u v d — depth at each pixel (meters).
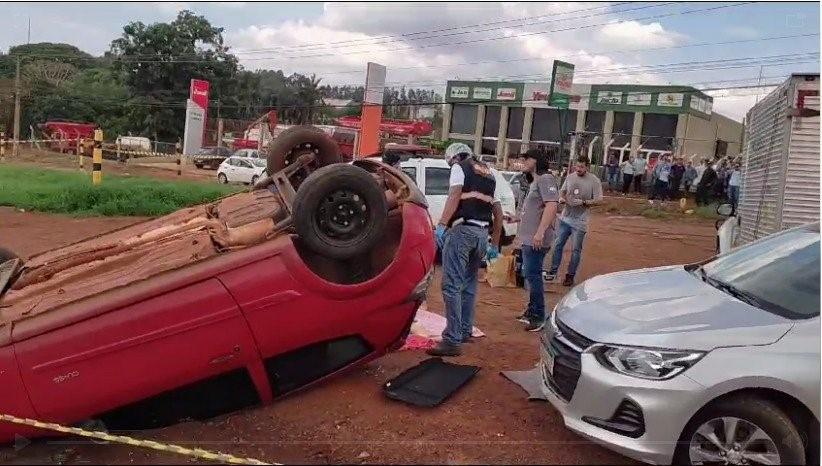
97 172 18.66
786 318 4.19
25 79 63.72
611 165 32.84
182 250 4.77
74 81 68.44
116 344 4.39
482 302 8.66
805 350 3.95
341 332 4.93
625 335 4.21
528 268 7.34
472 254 6.30
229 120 64.25
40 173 23.42
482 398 5.29
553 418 4.97
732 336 4.06
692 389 3.94
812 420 3.95
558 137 43.94
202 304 4.51
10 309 4.62
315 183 4.72
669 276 5.31
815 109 9.53
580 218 9.80
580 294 5.13
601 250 15.23
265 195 5.56
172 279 4.52
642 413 4.00
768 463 3.93
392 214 5.46
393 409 5.04
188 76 64.25
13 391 4.29
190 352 4.51
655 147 41.31
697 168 28.38
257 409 5.01
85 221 14.56
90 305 4.41
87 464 4.30
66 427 4.34
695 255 15.25
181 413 4.80
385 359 6.10
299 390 5.05
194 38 65.56
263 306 4.62
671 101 40.19
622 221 22.69
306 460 4.32
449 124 47.78
